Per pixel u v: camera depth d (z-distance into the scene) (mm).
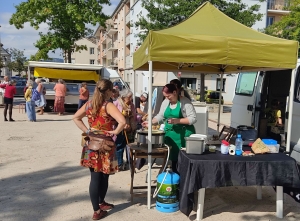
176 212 3990
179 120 4207
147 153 4078
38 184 5035
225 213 4008
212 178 3539
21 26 20625
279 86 6418
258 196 4504
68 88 15930
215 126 12406
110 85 3580
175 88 4305
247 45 3955
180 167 3883
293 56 4055
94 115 3570
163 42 3832
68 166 6086
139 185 4992
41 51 20562
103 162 3553
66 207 4141
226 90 28641
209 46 3912
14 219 3773
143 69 6270
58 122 12266
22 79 28984
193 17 4574
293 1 14469
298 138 4914
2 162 6320
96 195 3715
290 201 4496
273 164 3645
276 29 15016
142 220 3754
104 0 20953
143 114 7090
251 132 4684
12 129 10328
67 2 20453
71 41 21188
